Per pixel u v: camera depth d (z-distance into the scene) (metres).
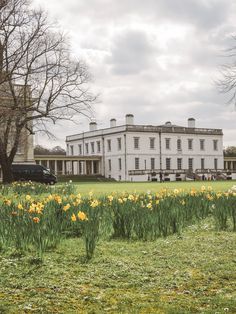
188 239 8.72
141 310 4.62
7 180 36.84
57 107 37.16
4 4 31.23
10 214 8.45
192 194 12.00
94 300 4.99
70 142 97.75
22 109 34.38
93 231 7.27
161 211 9.27
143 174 76.75
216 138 91.50
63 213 8.94
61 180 70.88
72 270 6.38
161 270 6.34
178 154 85.94
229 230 9.79
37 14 34.28
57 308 4.74
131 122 82.75
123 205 9.65
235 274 6.03
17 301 4.96
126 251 7.64
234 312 4.54
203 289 5.40
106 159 85.44
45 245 7.48
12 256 7.14
